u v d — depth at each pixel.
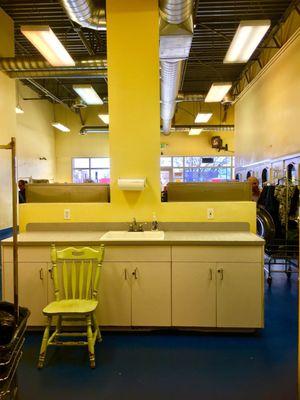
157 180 3.15
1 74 5.71
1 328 1.75
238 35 3.71
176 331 2.78
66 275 2.57
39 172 10.12
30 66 5.30
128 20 3.08
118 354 2.44
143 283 2.70
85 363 2.33
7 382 1.56
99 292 2.71
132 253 2.69
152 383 2.10
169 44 3.93
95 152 11.70
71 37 6.16
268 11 5.23
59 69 5.74
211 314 2.69
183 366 2.28
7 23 5.40
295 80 5.00
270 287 3.95
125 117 3.13
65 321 2.69
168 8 3.12
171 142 11.77
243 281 2.66
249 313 2.67
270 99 6.19
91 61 5.41
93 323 2.61
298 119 4.90
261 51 6.77
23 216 3.23
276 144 5.86
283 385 2.07
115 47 3.10
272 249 4.58
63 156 11.73
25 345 2.58
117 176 3.16
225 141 11.65
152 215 3.16
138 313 2.72
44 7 5.12
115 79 3.12
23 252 2.72
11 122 6.09
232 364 2.30
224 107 11.06
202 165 11.81
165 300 2.70
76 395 1.99
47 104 10.92
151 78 3.10
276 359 2.35
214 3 4.94
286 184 4.48
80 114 11.48
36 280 2.73
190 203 3.15
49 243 2.71
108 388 2.05
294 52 5.02
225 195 3.25
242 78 8.47
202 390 2.03
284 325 2.90
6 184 5.74
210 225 3.15
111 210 3.18
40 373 2.21
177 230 3.15
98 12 3.42
